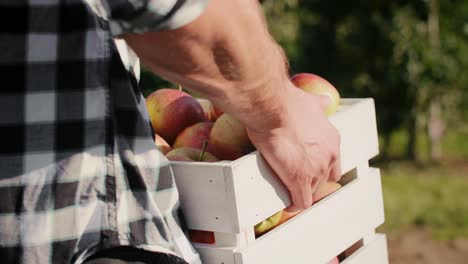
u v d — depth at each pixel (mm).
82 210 1416
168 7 1287
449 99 9688
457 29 9609
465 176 8672
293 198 1835
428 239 6246
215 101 1500
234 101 1500
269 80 1508
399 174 8930
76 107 1404
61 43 1391
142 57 1390
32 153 1394
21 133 1388
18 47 1374
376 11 9750
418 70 9453
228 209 1703
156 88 5820
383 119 9727
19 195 1393
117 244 1441
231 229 1709
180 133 2070
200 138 2018
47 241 1397
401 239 6262
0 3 1355
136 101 1511
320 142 1749
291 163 1728
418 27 9531
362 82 9812
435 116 9633
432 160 9586
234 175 1687
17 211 1393
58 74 1395
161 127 2119
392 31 9508
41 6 1373
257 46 1439
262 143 1699
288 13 9531
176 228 1604
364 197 2141
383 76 9688
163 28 1313
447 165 9312
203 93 1468
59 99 1399
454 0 9539
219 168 1696
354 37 9711
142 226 1487
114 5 1292
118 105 1492
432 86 9477
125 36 1361
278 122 1637
